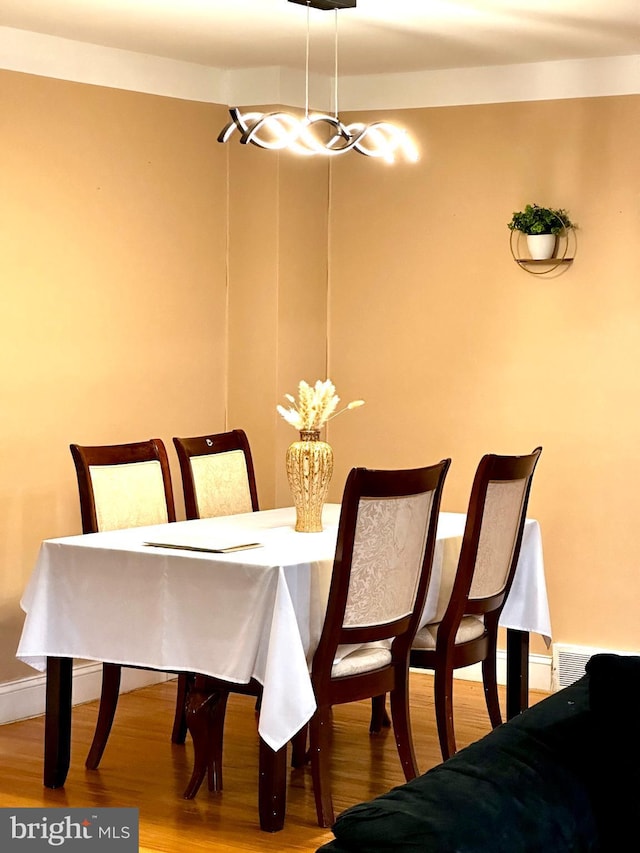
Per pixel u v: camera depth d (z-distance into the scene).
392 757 4.35
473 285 5.53
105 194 5.13
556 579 5.38
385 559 3.64
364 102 5.73
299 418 4.18
